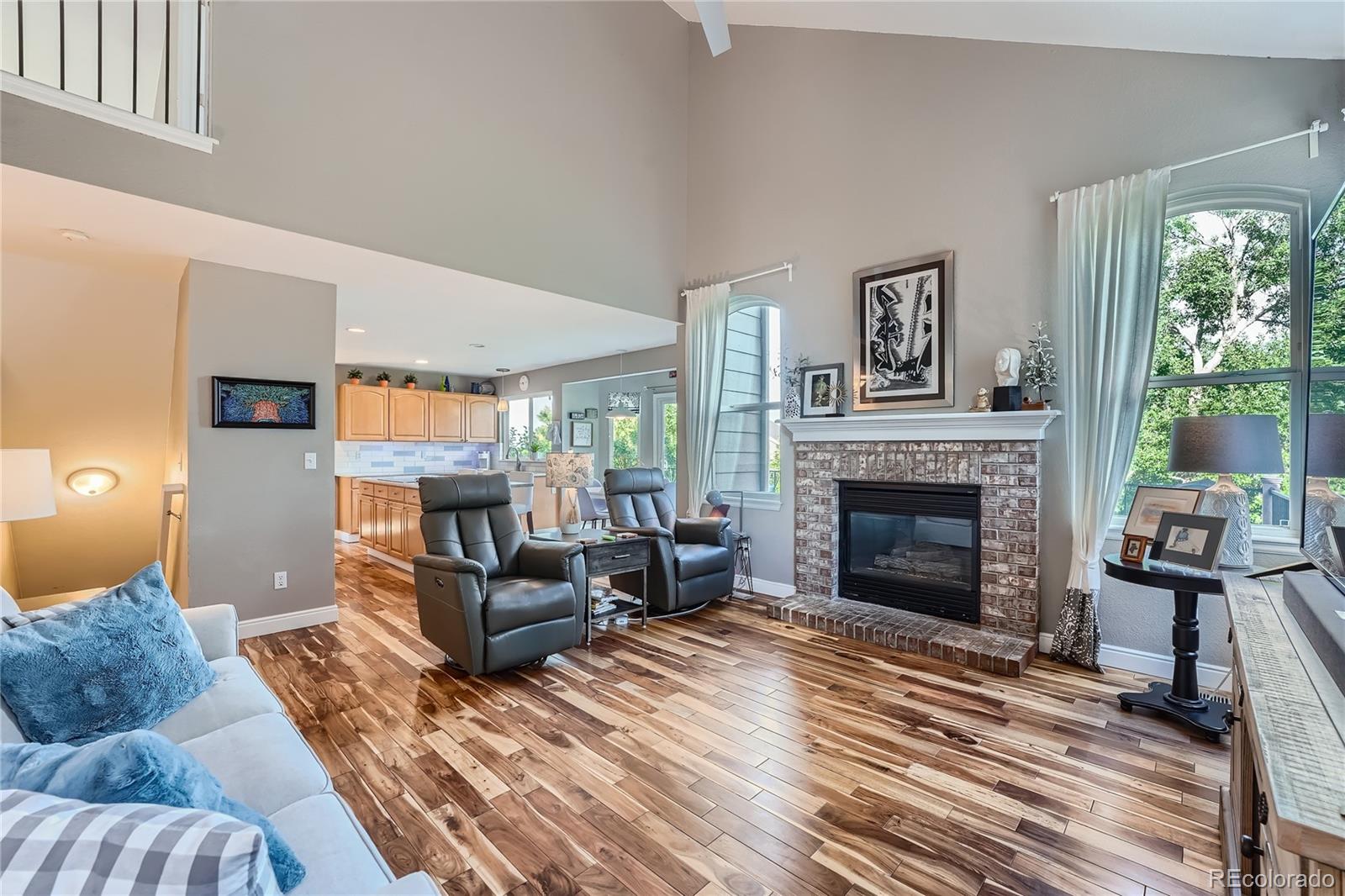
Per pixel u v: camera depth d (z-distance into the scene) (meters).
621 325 5.63
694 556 4.30
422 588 3.37
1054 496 3.47
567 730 2.56
